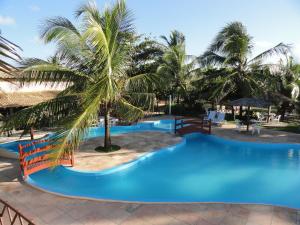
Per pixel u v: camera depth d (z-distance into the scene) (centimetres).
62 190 765
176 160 1080
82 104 810
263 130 1619
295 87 1916
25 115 823
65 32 874
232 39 1938
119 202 622
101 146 1152
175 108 2533
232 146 1306
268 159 1095
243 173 935
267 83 1955
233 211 576
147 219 544
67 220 543
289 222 530
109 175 869
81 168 880
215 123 1791
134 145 1205
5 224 526
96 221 538
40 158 839
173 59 2348
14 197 654
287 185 830
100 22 906
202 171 956
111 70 928
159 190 792
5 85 1465
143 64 1894
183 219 543
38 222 536
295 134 1485
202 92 2350
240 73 2077
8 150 1020
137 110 981
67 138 663
